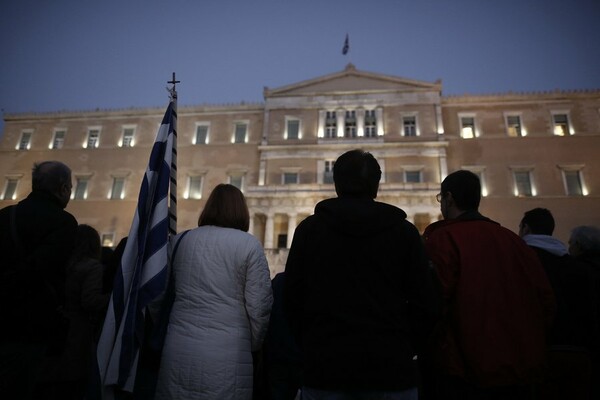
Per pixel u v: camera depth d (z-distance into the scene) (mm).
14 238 4188
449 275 3854
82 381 5598
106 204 40219
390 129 39219
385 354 2984
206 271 4242
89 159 42531
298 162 38969
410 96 40031
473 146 38031
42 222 4324
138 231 4863
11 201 42188
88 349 5652
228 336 4027
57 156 43125
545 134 37438
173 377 3898
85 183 41938
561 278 4641
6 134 44812
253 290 4211
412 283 3270
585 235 5582
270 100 41875
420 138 38281
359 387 2939
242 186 39656
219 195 4832
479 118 39094
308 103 41219
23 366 4113
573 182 36062
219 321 4066
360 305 3139
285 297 3510
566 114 38250
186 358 3906
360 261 3266
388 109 39938
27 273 4027
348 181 3691
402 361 3027
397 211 3488
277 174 38844
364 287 3203
